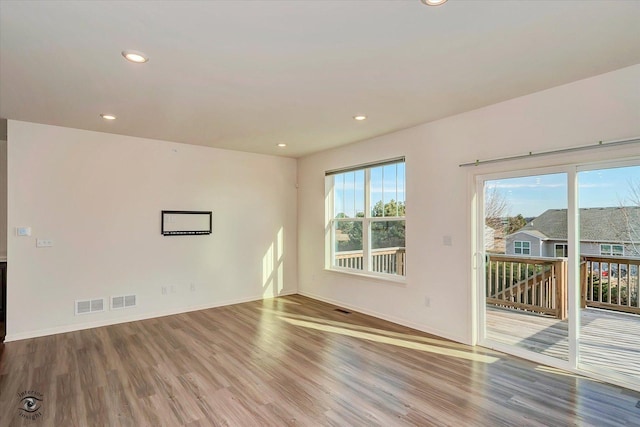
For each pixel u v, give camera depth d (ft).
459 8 6.16
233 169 18.72
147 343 12.56
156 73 8.87
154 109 11.75
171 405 8.36
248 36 7.09
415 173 14.15
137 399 8.63
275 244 20.27
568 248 10.21
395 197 15.56
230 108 11.65
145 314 15.90
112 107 11.54
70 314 14.12
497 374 9.97
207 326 14.62
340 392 8.97
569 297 10.18
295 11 6.21
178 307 16.83
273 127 14.08
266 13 6.26
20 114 12.34
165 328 14.37
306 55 7.95
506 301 11.69
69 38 7.14
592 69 8.91
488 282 12.16
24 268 13.24
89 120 13.08
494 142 11.57
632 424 7.49
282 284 20.59
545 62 8.46
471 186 12.25
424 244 13.85
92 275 14.65
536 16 6.44
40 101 10.94
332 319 15.62
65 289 14.03
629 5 6.07
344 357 11.25
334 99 10.85
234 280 18.67
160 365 10.64
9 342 12.71
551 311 10.66
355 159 17.04
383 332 13.78
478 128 12.01
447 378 9.73
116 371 10.21
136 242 15.74
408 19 6.51
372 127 14.19
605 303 9.68
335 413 8.01
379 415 7.92
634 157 8.86
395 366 10.55
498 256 11.87
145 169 15.99
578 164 9.84
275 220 20.30
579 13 6.34
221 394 8.87
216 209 18.11
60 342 12.69
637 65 8.68
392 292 15.25
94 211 14.73
